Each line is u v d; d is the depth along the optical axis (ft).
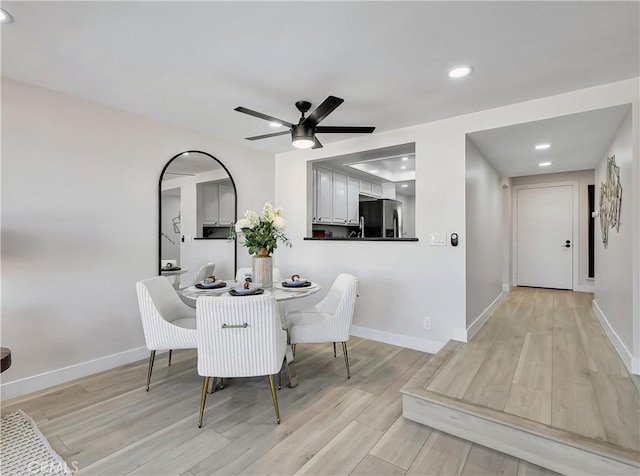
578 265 19.84
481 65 7.25
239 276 11.91
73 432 6.56
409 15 5.57
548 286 20.66
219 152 12.67
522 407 6.42
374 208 19.69
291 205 14.62
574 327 12.09
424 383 7.47
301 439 6.37
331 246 13.39
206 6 5.32
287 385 8.66
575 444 5.35
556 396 6.86
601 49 6.62
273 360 6.75
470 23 5.80
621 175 9.32
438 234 10.80
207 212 12.26
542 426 5.79
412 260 11.34
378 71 7.52
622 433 5.58
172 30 6.00
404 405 7.11
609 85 8.18
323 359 10.42
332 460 5.80
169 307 9.46
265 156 14.62
